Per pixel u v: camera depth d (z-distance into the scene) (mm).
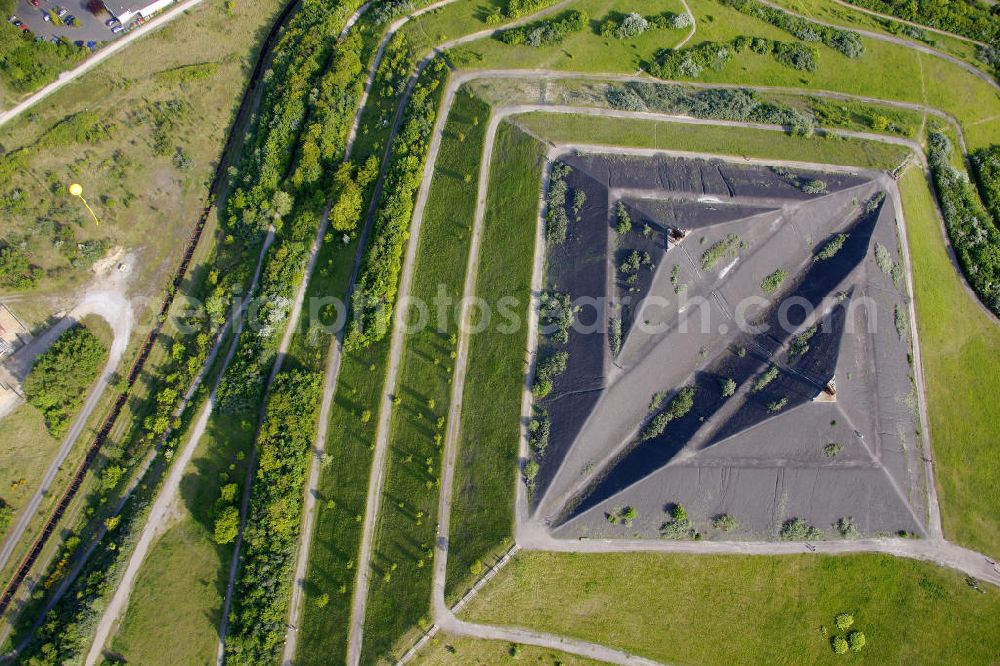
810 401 78375
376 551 83312
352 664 78438
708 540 80250
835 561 81000
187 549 86438
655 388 83812
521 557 78938
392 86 109125
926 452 86438
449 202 99562
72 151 108062
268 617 80562
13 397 94625
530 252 93375
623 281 86688
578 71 110250
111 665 81688
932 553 82250
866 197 98938
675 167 97562
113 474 89312
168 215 106188
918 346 91625
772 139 104625
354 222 97625
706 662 78312
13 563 88188
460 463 85125
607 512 79500
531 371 87312
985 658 79188
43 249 101562
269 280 96188
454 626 77812
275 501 83750
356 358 92875
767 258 90250
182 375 94000
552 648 77562
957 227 103938
